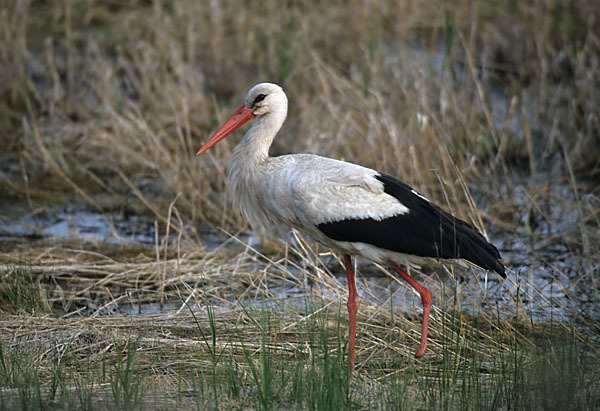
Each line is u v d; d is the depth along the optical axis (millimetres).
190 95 16562
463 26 19719
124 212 13219
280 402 7281
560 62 17734
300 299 10211
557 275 11000
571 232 12250
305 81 16828
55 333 8750
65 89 17375
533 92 17000
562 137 15758
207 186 13422
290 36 18688
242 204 9414
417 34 19875
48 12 20984
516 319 9648
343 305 9867
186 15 19078
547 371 7512
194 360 8250
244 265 11328
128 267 11000
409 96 13641
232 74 17922
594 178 14391
